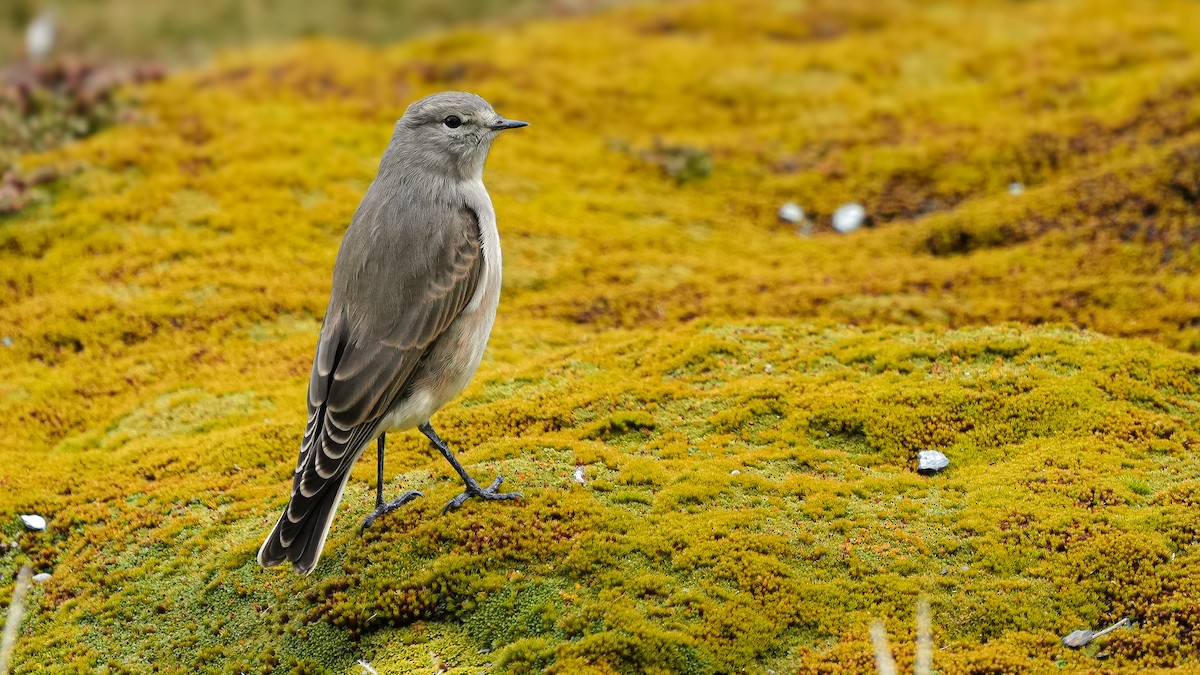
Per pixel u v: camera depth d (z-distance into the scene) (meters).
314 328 16.31
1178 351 13.88
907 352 13.53
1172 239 16.73
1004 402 12.38
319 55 25.55
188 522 11.79
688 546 10.27
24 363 15.61
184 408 14.30
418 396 10.51
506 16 34.03
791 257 18.20
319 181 19.72
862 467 11.76
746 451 12.01
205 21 34.12
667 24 27.91
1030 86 23.00
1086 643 9.20
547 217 19.25
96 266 17.44
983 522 10.53
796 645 9.38
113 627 10.53
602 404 13.07
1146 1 27.52
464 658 9.45
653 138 22.39
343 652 9.77
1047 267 16.56
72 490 12.70
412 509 11.01
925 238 18.11
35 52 31.69
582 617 9.52
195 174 19.70
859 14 27.89
